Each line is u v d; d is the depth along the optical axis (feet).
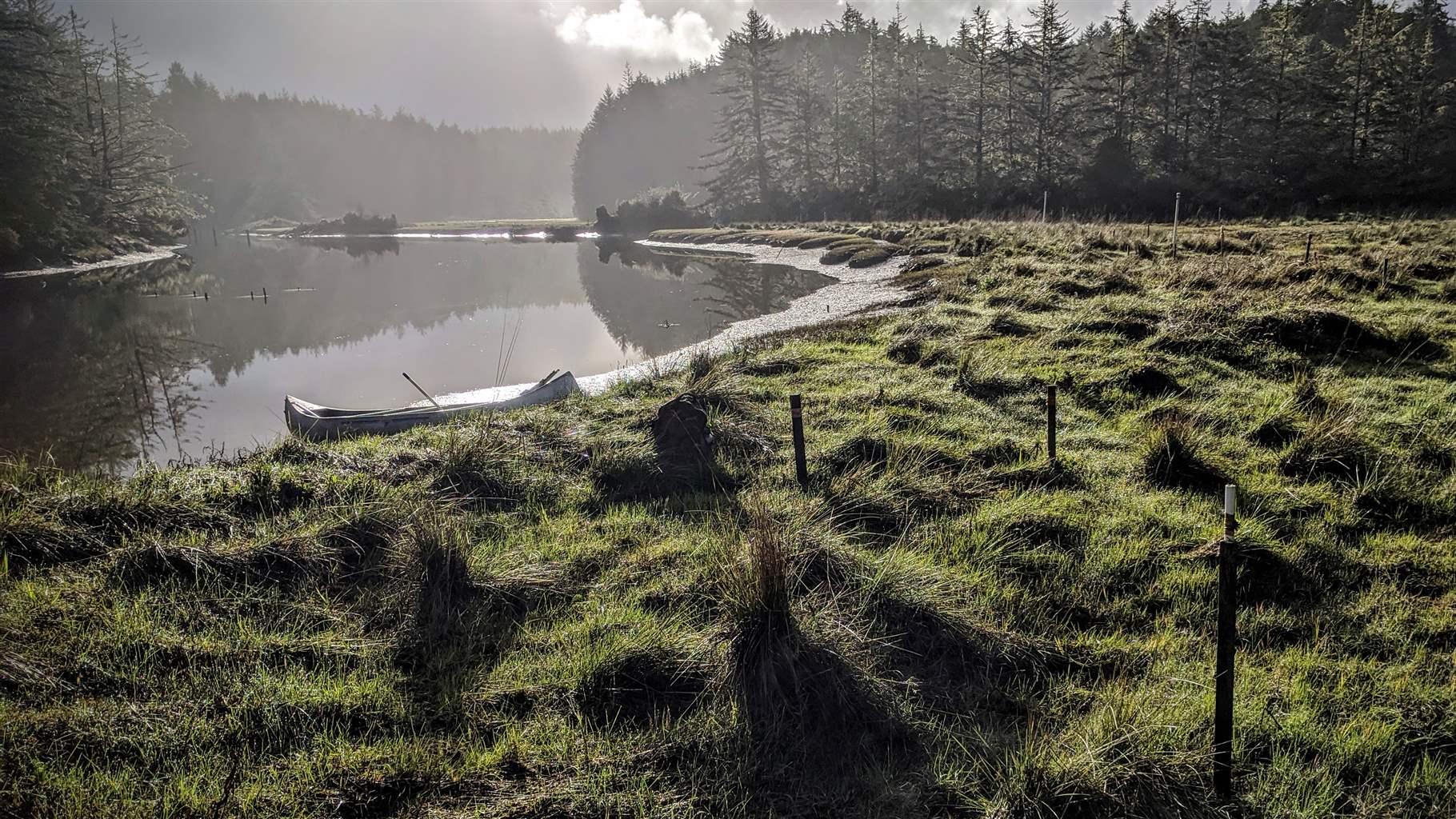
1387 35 174.40
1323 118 161.07
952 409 29.86
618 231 233.55
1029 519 20.02
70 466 32.45
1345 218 111.14
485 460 23.62
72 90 177.68
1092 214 145.18
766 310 69.82
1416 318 38.50
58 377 51.11
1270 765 12.33
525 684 13.97
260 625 15.30
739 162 234.99
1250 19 248.73
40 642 13.87
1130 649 15.21
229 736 12.30
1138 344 37.35
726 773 12.07
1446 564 18.10
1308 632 15.83
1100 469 23.79
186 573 16.49
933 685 14.26
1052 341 38.45
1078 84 190.49
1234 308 39.68
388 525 18.84
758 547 14.84
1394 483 21.63
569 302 85.56
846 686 13.42
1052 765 11.63
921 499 21.20
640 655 14.39
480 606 16.26
